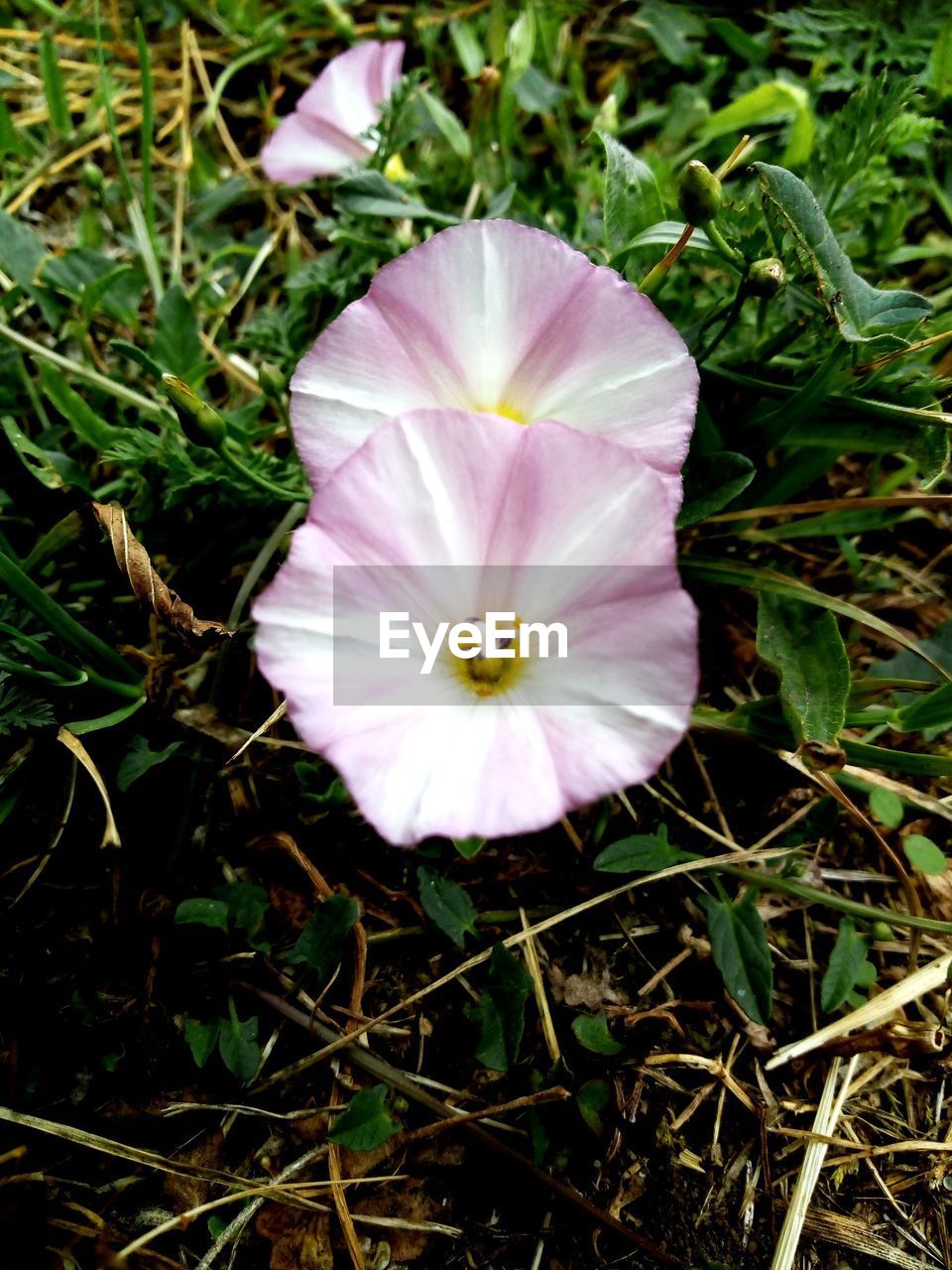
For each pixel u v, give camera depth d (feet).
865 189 0.27
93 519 0.24
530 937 0.23
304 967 0.23
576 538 0.17
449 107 0.37
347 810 0.24
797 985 0.24
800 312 0.24
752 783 0.25
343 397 0.19
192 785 0.24
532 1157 0.21
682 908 0.24
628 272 0.24
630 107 0.37
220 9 0.39
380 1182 0.21
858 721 0.24
